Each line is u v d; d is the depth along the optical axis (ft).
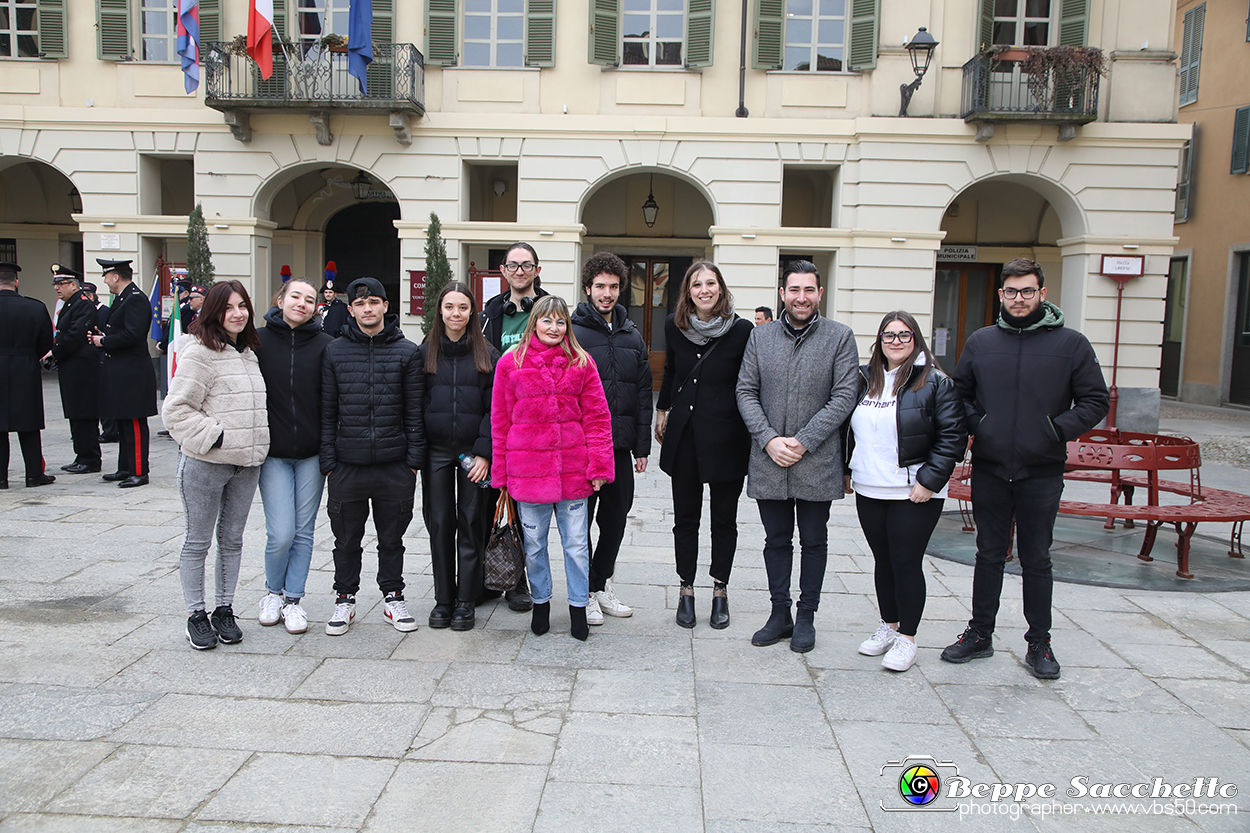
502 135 43.80
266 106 42.42
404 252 44.45
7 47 45.19
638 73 43.86
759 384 13.70
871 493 13.01
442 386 13.99
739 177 43.62
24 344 24.44
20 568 17.07
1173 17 42.34
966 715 11.54
